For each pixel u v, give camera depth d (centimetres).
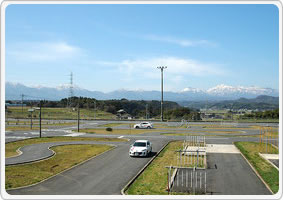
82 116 9581
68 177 1648
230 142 3241
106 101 13650
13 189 1409
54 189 1412
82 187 1447
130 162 2105
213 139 3534
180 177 1648
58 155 2412
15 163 2038
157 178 1627
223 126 5753
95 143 3170
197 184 1495
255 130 4847
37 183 1520
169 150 2703
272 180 1569
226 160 2148
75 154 2462
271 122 6775
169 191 1380
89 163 2062
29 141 3331
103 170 1833
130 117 8919
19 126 5547
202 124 6391
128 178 1628
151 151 2628
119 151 2612
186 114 8750
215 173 1738
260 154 2386
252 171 1788
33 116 8762
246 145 2975
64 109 11500
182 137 3781
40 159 2205
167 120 7744
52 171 1823
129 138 3666
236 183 1516
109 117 9506
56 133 4297
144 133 4341
